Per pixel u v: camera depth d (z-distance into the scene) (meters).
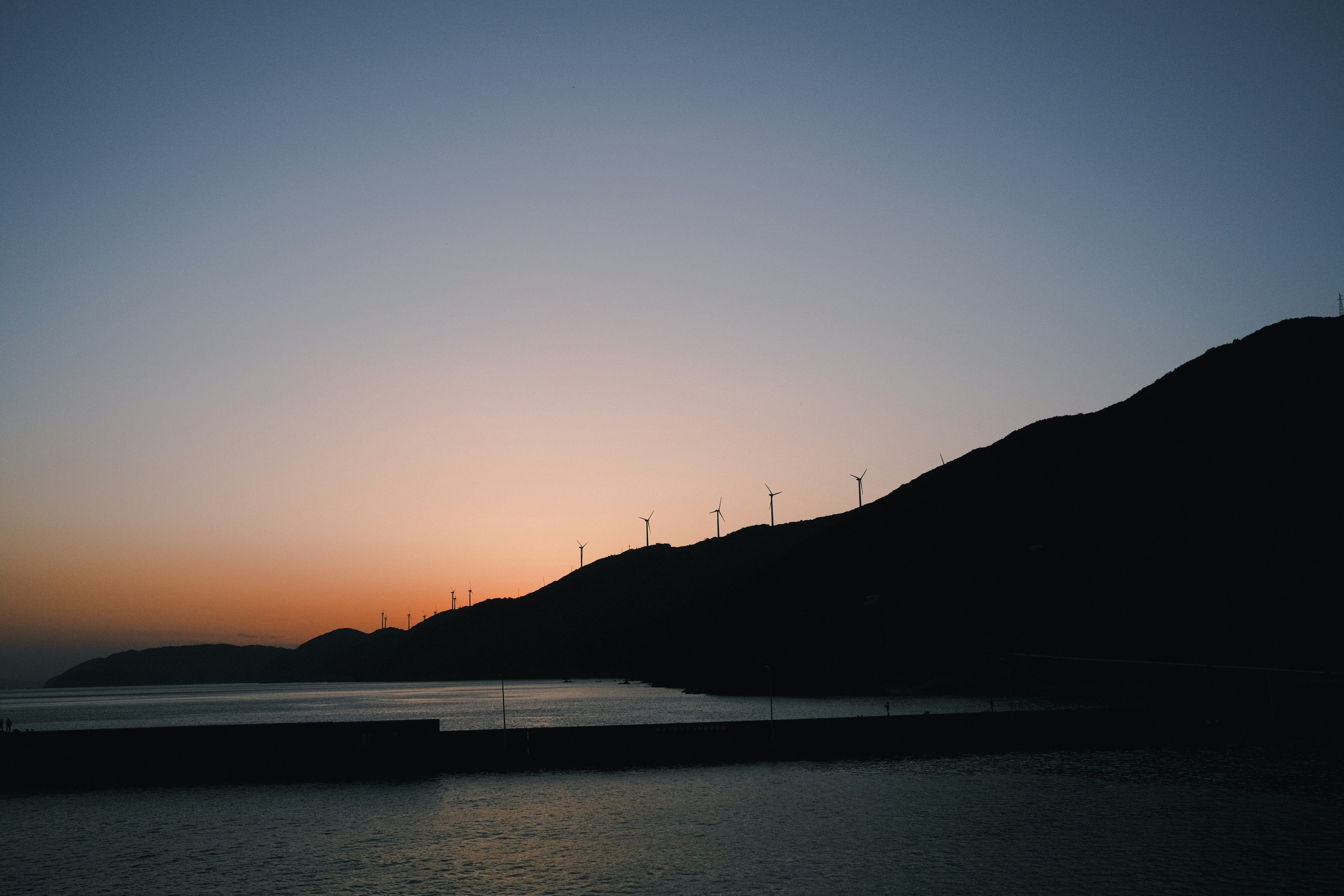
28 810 58.66
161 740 68.75
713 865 41.84
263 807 59.00
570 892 38.03
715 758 78.38
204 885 40.31
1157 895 35.81
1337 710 92.69
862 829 49.00
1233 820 49.41
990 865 40.66
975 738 83.69
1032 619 152.75
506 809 57.00
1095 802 55.50
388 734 71.62
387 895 38.22
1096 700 118.88
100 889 40.06
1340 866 39.72
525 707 167.38
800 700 150.75
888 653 162.12
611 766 75.94
